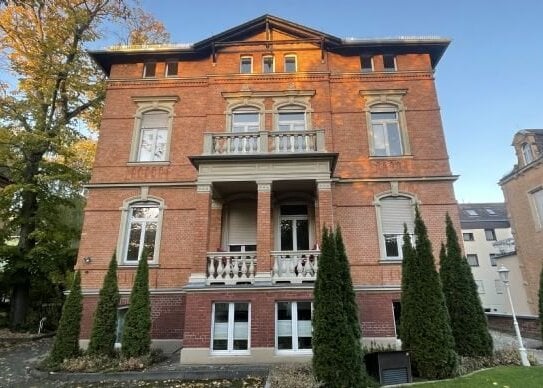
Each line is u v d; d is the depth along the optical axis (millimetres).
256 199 13859
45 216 17734
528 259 22016
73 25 18172
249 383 8508
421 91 14922
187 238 13336
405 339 8648
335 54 15648
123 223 13578
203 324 10422
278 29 15906
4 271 17219
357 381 7172
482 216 38531
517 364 9164
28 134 16609
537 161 20609
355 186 13656
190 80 15453
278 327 10562
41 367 9828
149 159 14609
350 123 14492
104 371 9297
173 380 8898
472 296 10000
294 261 11125
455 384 7285
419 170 13781
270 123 14477
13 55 18141
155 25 21688
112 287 10805
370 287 12195
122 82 15531
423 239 9180
